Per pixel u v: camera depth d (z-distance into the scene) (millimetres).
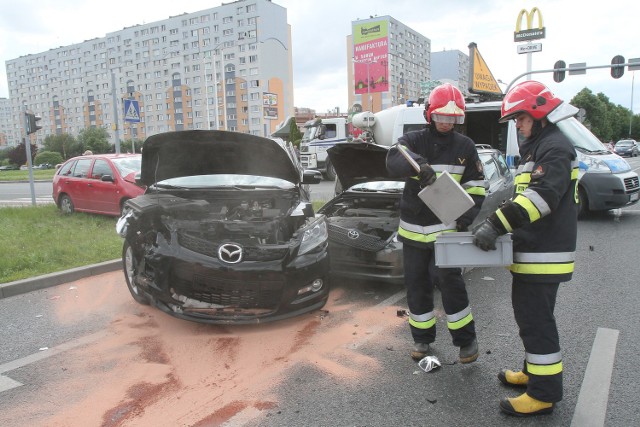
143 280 4422
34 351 3961
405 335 4172
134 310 4867
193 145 4941
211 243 4184
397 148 3195
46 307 5012
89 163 10523
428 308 3635
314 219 4809
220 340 4090
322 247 4438
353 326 4383
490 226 2684
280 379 3430
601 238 7938
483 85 18797
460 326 3441
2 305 5090
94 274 6199
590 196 9367
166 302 4219
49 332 4348
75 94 130625
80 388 3344
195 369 3594
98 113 126000
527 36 23516
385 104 101250
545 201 2592
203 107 107625
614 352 3744
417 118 11930
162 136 4742
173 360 3744
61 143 91125
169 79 111375
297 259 4203
